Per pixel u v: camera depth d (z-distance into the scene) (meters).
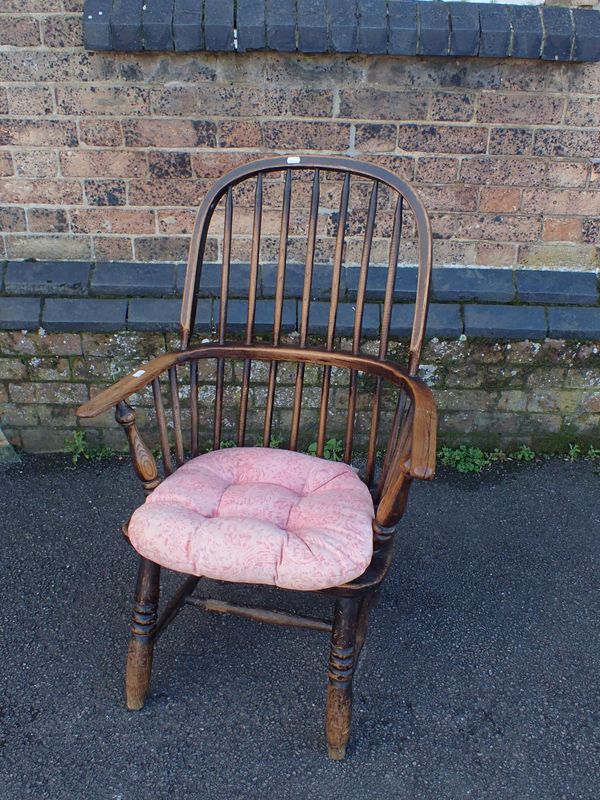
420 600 1.93
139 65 2.12
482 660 1.75
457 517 2.26
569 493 2.37
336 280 1.65
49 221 2.32
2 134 2.19
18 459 2.48
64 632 1.81
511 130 2.21
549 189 2.29
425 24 2.05
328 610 1.89
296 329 2.33
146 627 1.54
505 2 2.13
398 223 1.58
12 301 2.32
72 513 2.24
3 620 1.84
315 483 1.60
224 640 1.79
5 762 1.48
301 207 2.31
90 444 2.53
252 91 2.16
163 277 2.35
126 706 1.61
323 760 1.50
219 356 1.69
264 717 1.59
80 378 2.41
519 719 1.60
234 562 1.33
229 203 1.65
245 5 2.06
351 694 1.45
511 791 1.44
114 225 2.33
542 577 2.02
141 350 2.37
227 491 1.54
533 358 2.38
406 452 1.34
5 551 2.07
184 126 2.20
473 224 2.34
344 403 2.46
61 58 2.10
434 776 1.47
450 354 2.37
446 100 2.17
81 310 2.31
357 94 2.17
